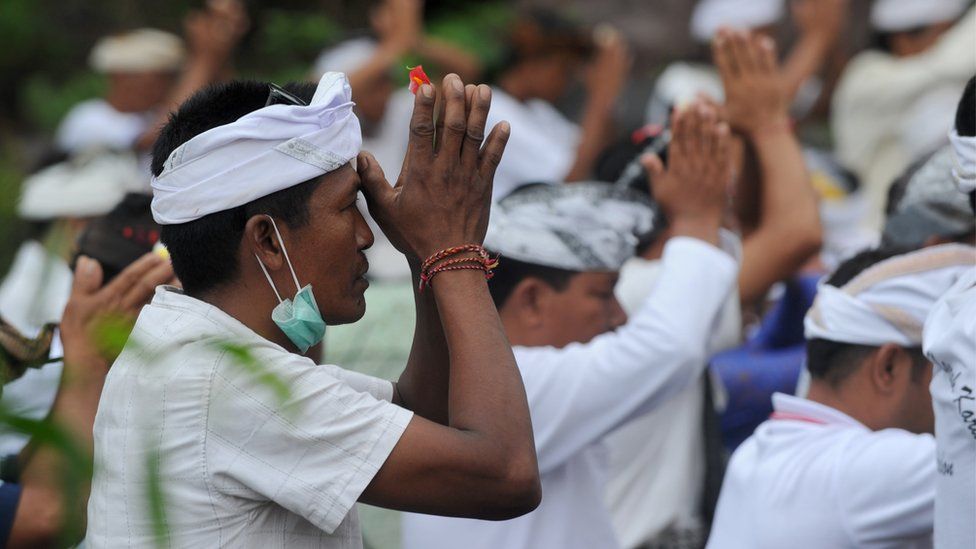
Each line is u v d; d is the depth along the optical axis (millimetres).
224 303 4238
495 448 4031
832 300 5617
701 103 6059
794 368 7676
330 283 4234
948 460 4398
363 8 16891
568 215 6066
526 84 13461
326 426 3986
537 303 6078
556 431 5676
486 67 14875
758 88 7285
